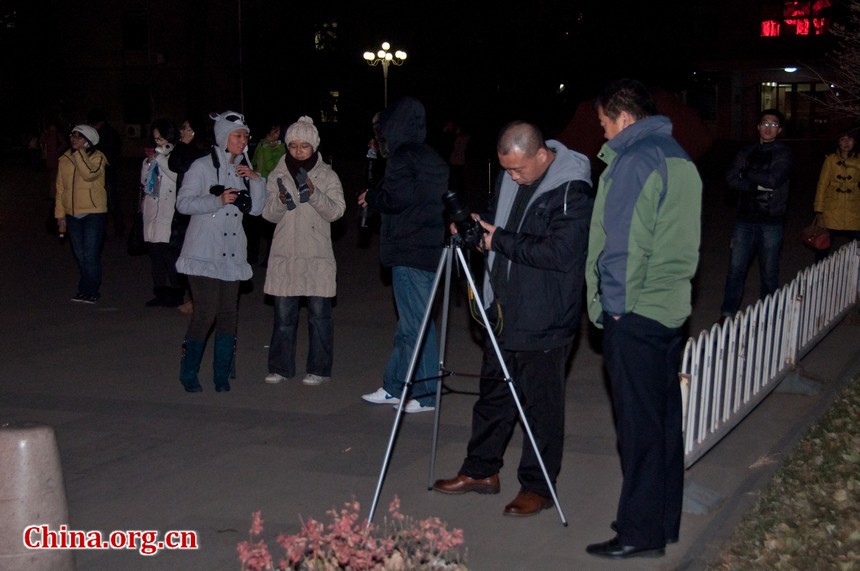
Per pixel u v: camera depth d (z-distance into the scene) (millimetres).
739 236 9656
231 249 7578
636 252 4402
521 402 5281
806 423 6859
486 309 5324
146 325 10336
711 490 5500
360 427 6895
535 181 5137
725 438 6629
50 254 15570
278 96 47656
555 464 5312
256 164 12219
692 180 4488
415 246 6949
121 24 49344
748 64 43719
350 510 5355
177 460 6238
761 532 5070
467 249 5367
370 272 13648
